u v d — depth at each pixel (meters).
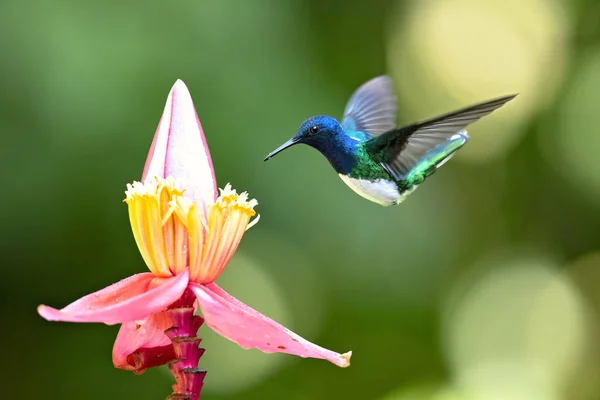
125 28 9.74
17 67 9.20
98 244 9.55
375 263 11.13
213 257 4.15
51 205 9.27
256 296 11.19
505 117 15.02
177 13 10.07
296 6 11.39
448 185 14.07
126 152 9.44
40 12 9.38
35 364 10.18
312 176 10.48
